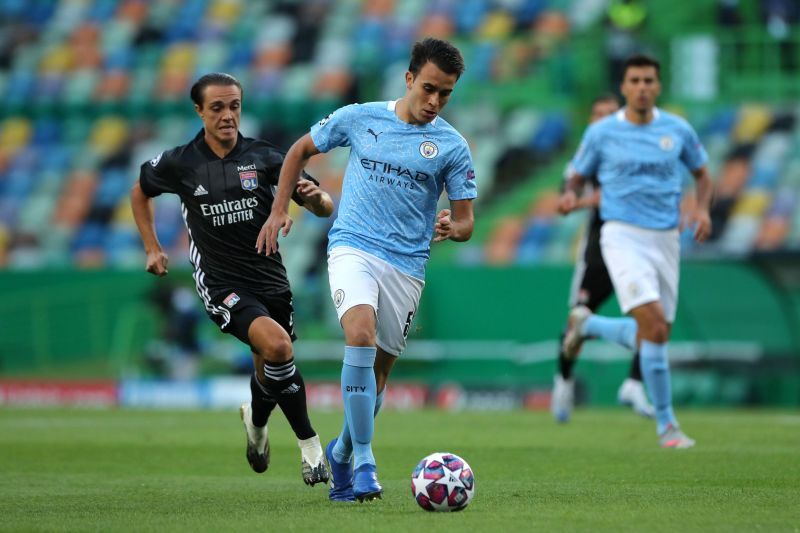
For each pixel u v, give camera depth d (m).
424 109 21.75
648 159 34.31
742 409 61.56
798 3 88.38
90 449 35.47
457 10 96.44
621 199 34.56
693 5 87.31
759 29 86.69
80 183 92.50
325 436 38.94
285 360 22.70
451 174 22.42
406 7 98.12
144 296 76.50
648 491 22.83
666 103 84.69
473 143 85.81
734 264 62.97
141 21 103.44
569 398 43.69
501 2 96.00
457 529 16.97
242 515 19.42
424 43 21.75
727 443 34.47
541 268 67.62
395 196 22.02
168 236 86.50
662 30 85.25
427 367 68.69
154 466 30.77
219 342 74.56
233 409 62.91
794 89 85.19
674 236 34.62
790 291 62.41
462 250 79.50
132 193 25.67
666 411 33.81
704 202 35.88
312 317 76.38
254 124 94.44
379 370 22.89
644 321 33.78
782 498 21.38
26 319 77.69
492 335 68.19
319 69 95.50
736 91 85.38
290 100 94.25
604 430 40.72
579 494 22.36
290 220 22.67
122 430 43.66
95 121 98.00
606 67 84.56
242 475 28.44
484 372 68.00
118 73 99.75
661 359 33.69
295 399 22.94
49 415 55.12
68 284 77.50
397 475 27.36
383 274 21.83
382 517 18.61
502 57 90.75
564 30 92.75
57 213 90.62
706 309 63.41
